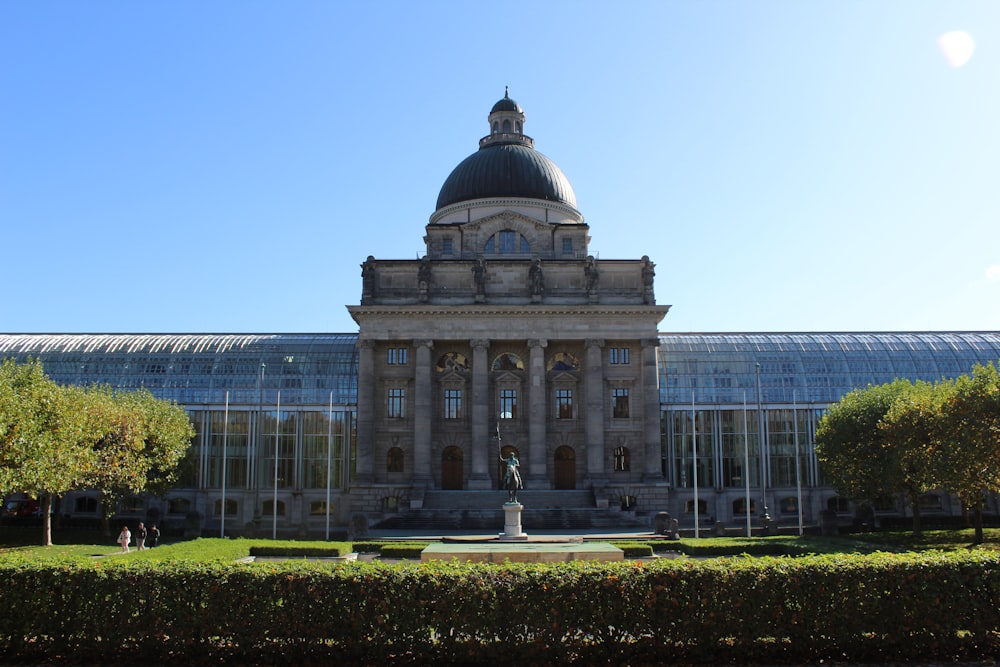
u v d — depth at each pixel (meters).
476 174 124.44
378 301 109.38
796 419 113.69
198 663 28.34
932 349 119.44
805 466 112.62
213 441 110.00
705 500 111.25
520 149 127.38
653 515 100.25
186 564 29.66
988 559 29.86
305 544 68.81
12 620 28.83
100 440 78.50
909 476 77.00
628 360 109.75
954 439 59.94
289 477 109.44
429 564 29.70
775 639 28.80
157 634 28.61
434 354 110.12
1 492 50.28
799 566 29.23
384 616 28.05
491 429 108.12
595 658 28.27
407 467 107.56
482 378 106.25
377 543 73.06
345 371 113.81
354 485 104.19
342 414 110.88
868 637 29.06
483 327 107.31
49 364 115.06
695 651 28.42
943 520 106.12
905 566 29.44
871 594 29.05
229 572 28.80
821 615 28.80
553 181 125.50
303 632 28.14
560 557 50.25
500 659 27.91
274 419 110.69
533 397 106.00
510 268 110.62
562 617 28.17
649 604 28.34
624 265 111.06
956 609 29.25
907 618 29.00
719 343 119.88
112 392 97.12
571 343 109.38
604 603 28.34
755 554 66.75
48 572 29.11
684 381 115.12
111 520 103.19
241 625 28.34
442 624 28.00
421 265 108.88
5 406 49.84
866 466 83.06
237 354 116.31
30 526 100.25
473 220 119.06
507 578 28.50
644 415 106.31
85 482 77.12
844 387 115.12
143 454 85.81
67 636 28.81
